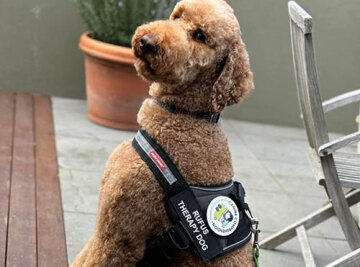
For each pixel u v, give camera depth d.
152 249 1.14
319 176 1.68
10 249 1.75
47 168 2.40
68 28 3.35
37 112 3.08
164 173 1.09
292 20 1.73
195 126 1.13
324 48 3.52
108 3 2.95
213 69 1.12
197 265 1.13
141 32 1.06
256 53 3.49
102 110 2.97
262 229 2.17
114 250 1.12
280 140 3.31
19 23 3.31
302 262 1.97
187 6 1.11
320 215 2.01
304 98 1.75
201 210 1.10
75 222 1.99
